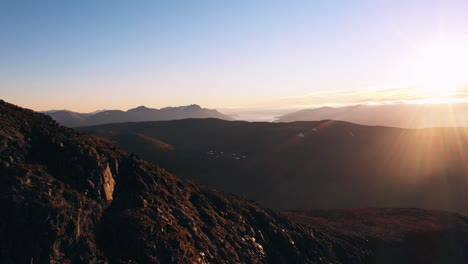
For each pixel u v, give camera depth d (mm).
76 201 38531
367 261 66438
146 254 37500
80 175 42625
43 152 44281
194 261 40188
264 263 50219
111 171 48219
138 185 48625
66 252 33688
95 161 45438
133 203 44656
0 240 31609
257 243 53406
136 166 52594
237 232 52594
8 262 30703
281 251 55938
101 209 40906
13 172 37500
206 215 51969
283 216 68875
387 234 78688
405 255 71375
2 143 41000
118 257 36219
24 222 33281
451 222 90938
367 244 71750
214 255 43844
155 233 40344
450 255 75312
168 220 44344
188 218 47469
